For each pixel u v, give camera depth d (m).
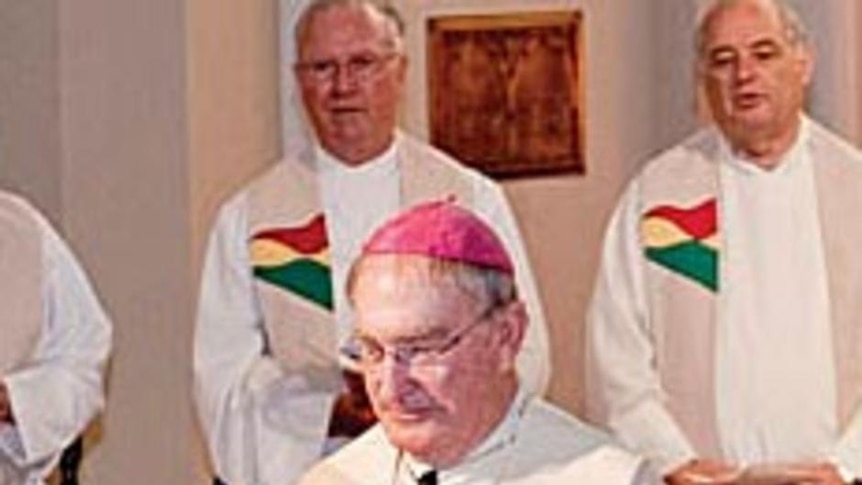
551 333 10.36
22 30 9.11
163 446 9.08
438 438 4.56
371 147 6.90
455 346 4.45
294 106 9.07
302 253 6.88
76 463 7.05
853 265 6.84
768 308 6.82
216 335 6.91
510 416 4.72
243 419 6.79
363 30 6.74
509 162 10.17
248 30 9.05
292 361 6.84
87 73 9.05
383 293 4.43
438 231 4.46
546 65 10.27
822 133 6.93
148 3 8.91
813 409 6.79
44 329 6.80
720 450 6.79
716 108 6.88
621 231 6.98
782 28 6.70
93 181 9.09
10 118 9.17
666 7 10.51
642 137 10.59
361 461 4.82
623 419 6.74
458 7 9.92
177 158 8.90
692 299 6.83
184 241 8.91
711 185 6.90
